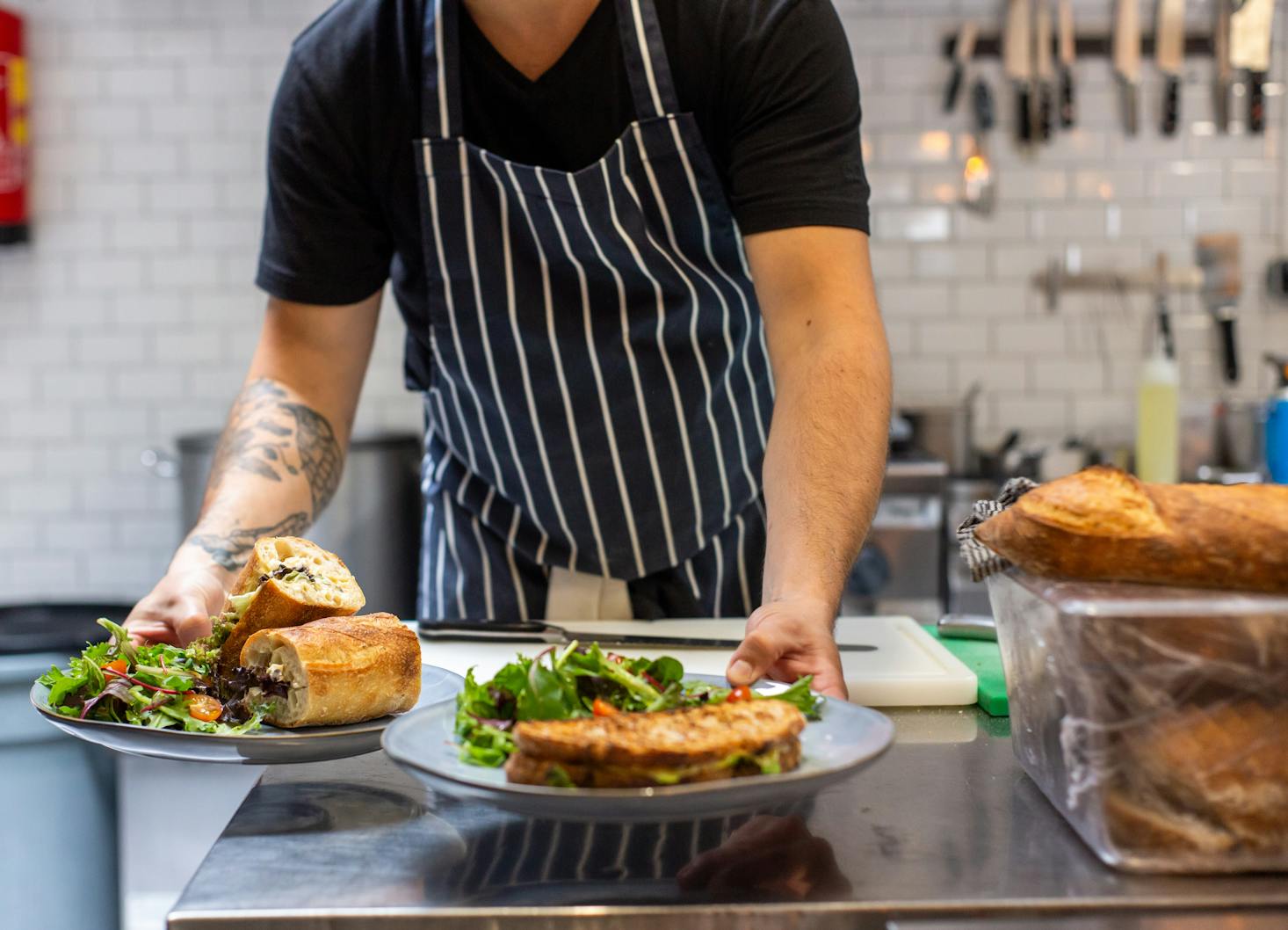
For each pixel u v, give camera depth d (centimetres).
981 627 126
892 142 351
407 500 301
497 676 76
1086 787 64
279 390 136
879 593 293
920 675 104
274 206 137
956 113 350
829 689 80
